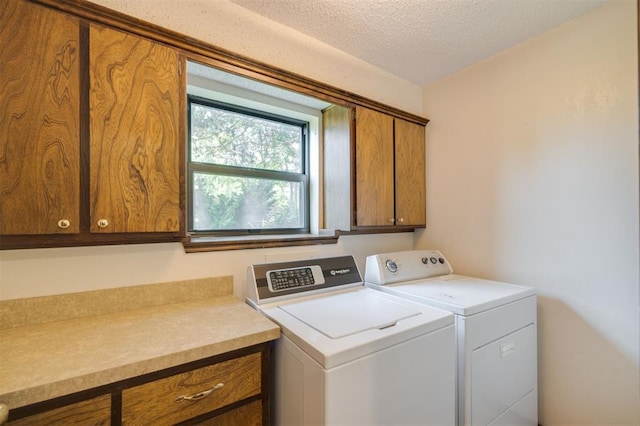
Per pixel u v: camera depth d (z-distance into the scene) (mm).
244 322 1146
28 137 941
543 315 1733
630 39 1434
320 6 1553
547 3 1493
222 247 1565
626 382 1444
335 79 1951
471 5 1510
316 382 909
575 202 1611
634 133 1421
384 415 1001
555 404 1684
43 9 967
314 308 1317
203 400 947
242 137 1989
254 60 1488
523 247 1826
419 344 1109
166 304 1394
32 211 948
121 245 1303
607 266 1502
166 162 1196
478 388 1327
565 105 1647
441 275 2043
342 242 2090
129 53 1117
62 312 1174
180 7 1420
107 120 1069
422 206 2346
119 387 813
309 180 2271
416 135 2311
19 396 684
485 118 2027
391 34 1779
